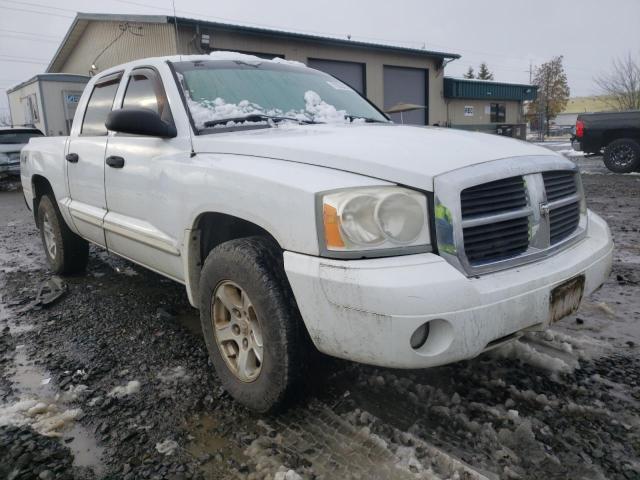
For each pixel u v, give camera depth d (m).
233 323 2.57
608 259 2.67
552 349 3.08
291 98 3.43
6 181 13.02
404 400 2.58
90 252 5.83
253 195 2.30
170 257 3.01
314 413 2.51
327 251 2.02
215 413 2.58
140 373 3.01
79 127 4.20
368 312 1.92
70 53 22.52
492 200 2.17
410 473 2.06
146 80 3.43
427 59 21.28
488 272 2.12
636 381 2.70
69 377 2.98
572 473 2.05
